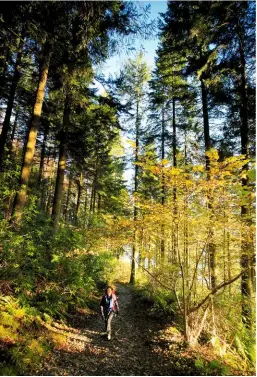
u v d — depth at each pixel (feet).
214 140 37.22
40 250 22.35
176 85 54.29
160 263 27.20
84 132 42.70
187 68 36.04
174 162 52.08
